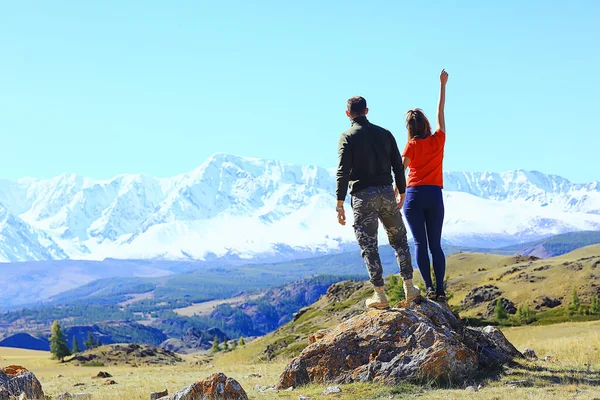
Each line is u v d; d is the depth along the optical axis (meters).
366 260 12.15
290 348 84.06
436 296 12.95
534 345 22.28
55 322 169.38
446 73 12.73
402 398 10.46
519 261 198.25
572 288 136.75
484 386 10.90
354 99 11.80
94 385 23.48
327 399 10.88
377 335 12.02
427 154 12.52
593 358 14.70
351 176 11.80
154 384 20.19
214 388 11.42
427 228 12.88
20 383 13.68
